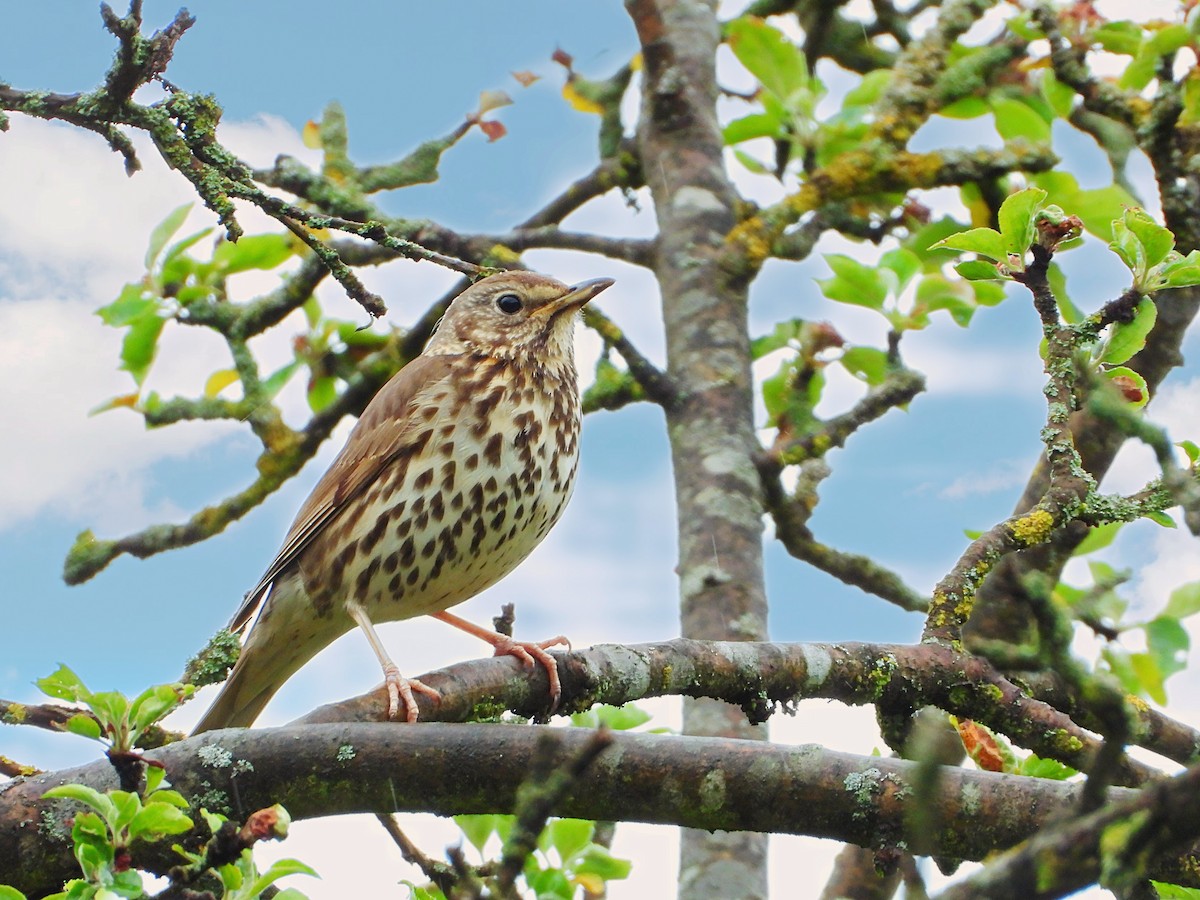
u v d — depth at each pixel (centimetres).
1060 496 571
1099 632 753
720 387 834
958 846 493
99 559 906
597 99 994
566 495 773
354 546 738
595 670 553
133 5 534
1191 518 413
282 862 429
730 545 781
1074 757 551
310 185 912
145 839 417
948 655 557
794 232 902
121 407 922
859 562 866
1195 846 483
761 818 498
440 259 565
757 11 1038
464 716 551
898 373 849
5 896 405
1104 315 572
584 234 910
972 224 906
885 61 1042
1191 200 811
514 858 337
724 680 555
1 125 545
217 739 486
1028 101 923
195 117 552
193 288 923
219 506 932
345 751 487
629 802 496
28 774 543
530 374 759
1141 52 840
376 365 966
